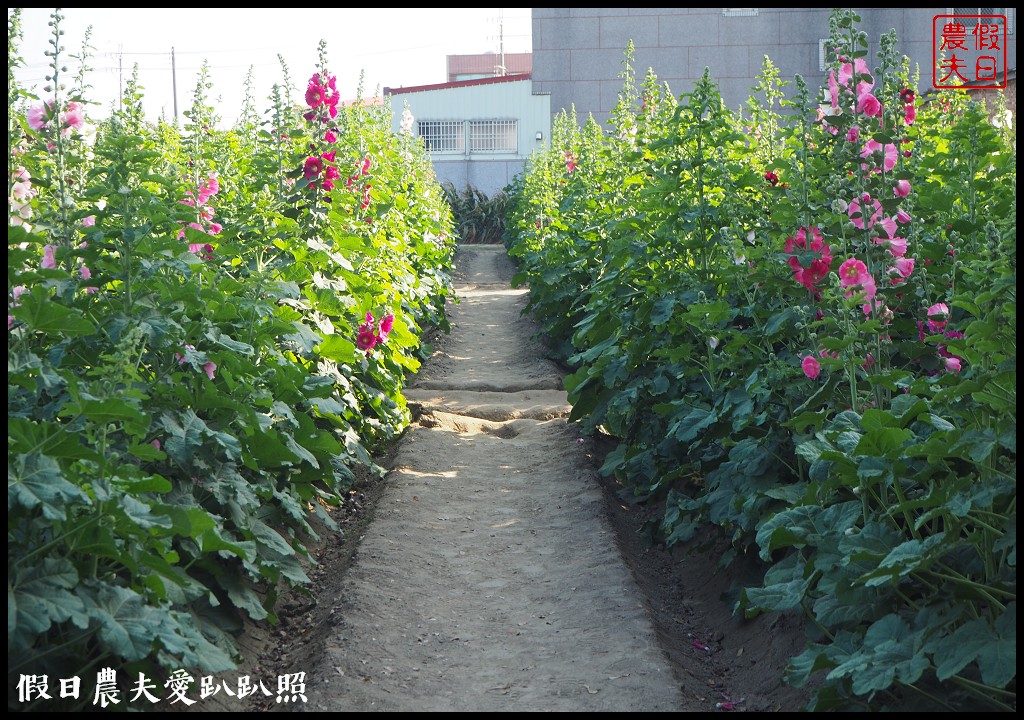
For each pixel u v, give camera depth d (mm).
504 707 3715
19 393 3492
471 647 4305
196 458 4004
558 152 17656
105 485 3068
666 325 6188
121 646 2857
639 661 4066
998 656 2762
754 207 6145
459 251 25844
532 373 10453
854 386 3826
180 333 4031
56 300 3820
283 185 6852
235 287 4789
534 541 5727
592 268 10195
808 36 24688
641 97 10188
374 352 7355
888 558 2990
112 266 3977
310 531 4816
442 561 5363
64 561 2949
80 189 4781
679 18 24984
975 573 3189
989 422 3193
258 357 4859
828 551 3426
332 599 4727
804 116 5102
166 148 7113
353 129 9469
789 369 4531
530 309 13031
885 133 4191
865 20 22609
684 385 6043
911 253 4480
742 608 4598
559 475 6965
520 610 4738
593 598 4785
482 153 31250
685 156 6488
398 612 4598
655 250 6531
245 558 3756
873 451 3268
